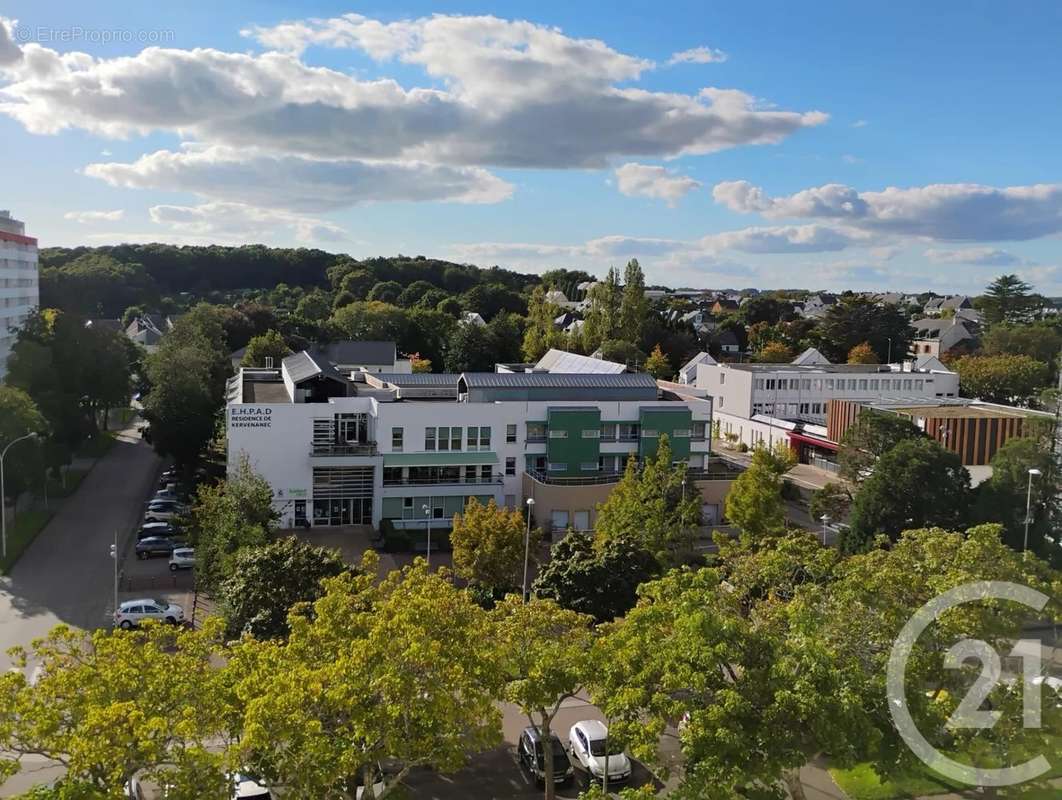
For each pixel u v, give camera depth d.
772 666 22.55
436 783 29.75
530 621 25.89
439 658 21.77
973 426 74.00
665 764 24.30
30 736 19.52
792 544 32.09
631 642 24.47
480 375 70.88
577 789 29.48
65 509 65.75
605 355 125.31
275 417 61.25
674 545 46.97
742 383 103.31
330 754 19.95
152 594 47.72
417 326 143.12
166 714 20.23
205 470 68.69
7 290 107.50
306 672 21.14
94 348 87.06
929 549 30.23
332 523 63.16
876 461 57.41
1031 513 51.91
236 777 26.75
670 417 69.75
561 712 35.66
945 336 161.38
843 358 149.38
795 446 92.12
